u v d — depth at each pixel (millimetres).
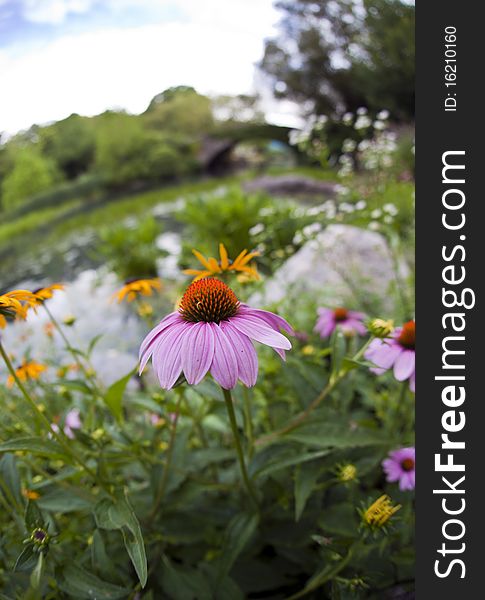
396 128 9773
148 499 1938
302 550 1917
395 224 4004
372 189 4781
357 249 4680
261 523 1923
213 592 1763
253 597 2037
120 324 5941
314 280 4461
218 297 1345
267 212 4359
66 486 1699
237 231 6328
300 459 1629
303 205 8352
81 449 1922
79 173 24844
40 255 12500
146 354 1345
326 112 14453
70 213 18828
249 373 1227
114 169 22266
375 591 1857
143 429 2439
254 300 3807
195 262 4336
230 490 1947
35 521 1333
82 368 2082
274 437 1740
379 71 10797
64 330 5844
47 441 1477
